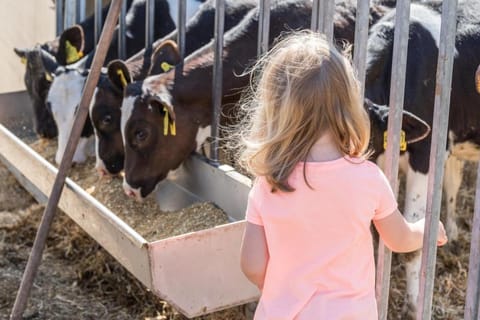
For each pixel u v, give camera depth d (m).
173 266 2.99
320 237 2.24
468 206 5.63
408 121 3.13
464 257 4.88
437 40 4.20
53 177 3.99
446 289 4.44
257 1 4.91
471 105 4.43
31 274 3.45
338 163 2.21
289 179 2.22
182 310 3.05
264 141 2.21
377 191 2.25
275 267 2.29
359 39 2.85
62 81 5.03
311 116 2.16
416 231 2.43
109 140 4.57
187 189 4.18
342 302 2.25
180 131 4.17
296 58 2.19
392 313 4.21
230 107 4.33
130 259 3.18
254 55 4.33
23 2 6.99
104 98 4.54
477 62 4.41
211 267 3.06
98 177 4.71
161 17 5.50
